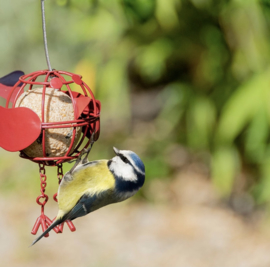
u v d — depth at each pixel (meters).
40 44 12.43
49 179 12.41
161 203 11.66
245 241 9.91
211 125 10.83
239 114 8.98
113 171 5.16
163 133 12.57
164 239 10.18
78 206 5.02
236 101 9.10
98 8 8.09
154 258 9.45
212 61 10.48
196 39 10.48
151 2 6.72
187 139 11.98
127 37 10.93
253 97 8.91
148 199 11.81
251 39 8.84
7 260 9.55
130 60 11.35
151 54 10.55
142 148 12.73
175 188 12.11
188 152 12.76
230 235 10.14
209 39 10.37
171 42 10.62
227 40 9.92
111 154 12.62
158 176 12.16
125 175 5.14
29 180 12.76
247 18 8.42
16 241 10.32
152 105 13.31
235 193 11.45
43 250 9.98
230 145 10.82
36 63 12.87
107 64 10.95
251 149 9.91
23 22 10.97
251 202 11.16
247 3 7.60
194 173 12.55
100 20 10.41
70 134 4.91
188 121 11.27
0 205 11.98
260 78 9.05
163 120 12.08
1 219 11.29
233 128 9.13
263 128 9.05
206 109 10.75
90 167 5.15
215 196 11.71
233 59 9.87
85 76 10.74
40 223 5.05
